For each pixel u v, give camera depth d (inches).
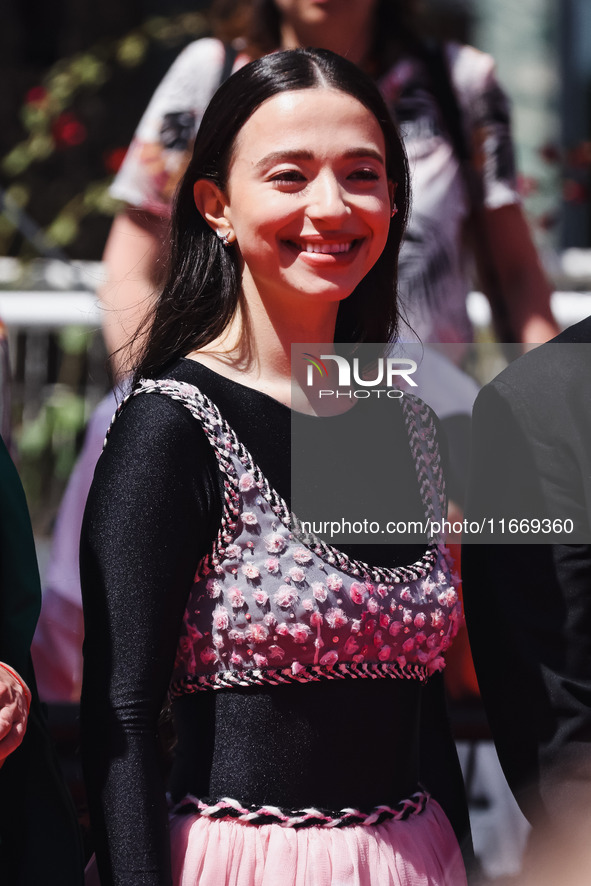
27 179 847.7
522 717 231.3
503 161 399.2
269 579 215.6
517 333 411.2
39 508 563.5
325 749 216.5
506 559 236.2
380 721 222.1
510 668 233.5
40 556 504.4
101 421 395.9
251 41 398.9
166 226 287.9
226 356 234.8
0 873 219.1
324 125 224.1
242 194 227.3
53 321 566.6
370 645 219.9
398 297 284.7
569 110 949.2
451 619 233.5
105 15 960.3
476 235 407.2
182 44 896.9
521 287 410.6
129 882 202.8
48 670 382.6
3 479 217.2
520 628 231.9
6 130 931.3
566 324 527.5
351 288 229.3
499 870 313.6
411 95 389.7
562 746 225.6
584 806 222.8
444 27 525.7
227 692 217.0
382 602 221.1
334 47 387.5
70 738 337.7
